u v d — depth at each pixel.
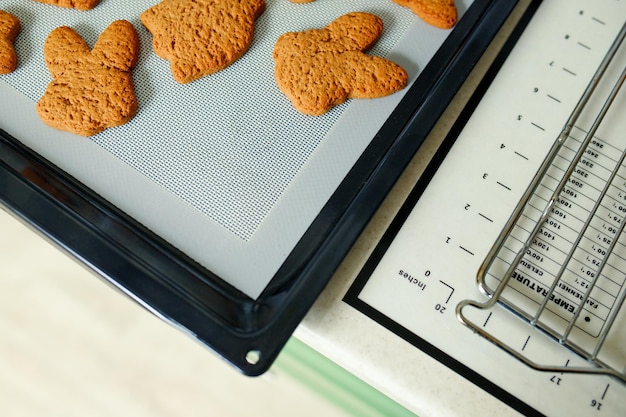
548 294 0.45
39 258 0.68
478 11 0.55
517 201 0.50
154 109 0.52
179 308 0.45
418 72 0.53
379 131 0.51
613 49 0.52
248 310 0.46
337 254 0.46
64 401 0.66
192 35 0.53
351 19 0.54
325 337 0.46
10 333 0.67
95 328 0.67
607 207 0.50
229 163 0.50
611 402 0.46
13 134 0.50
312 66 0.52
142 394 0.67
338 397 0.55
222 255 0.48
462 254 0.49
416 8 0.54
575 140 0.52
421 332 0.47
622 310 0.48
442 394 0.46
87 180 0.49
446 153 0.51
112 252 0.47
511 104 0.53
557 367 0.43
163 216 0.48
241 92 0.52
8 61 0.52
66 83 0.51
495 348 0.47
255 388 0.66
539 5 0.57
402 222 0.49
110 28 0.53
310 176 0.50
